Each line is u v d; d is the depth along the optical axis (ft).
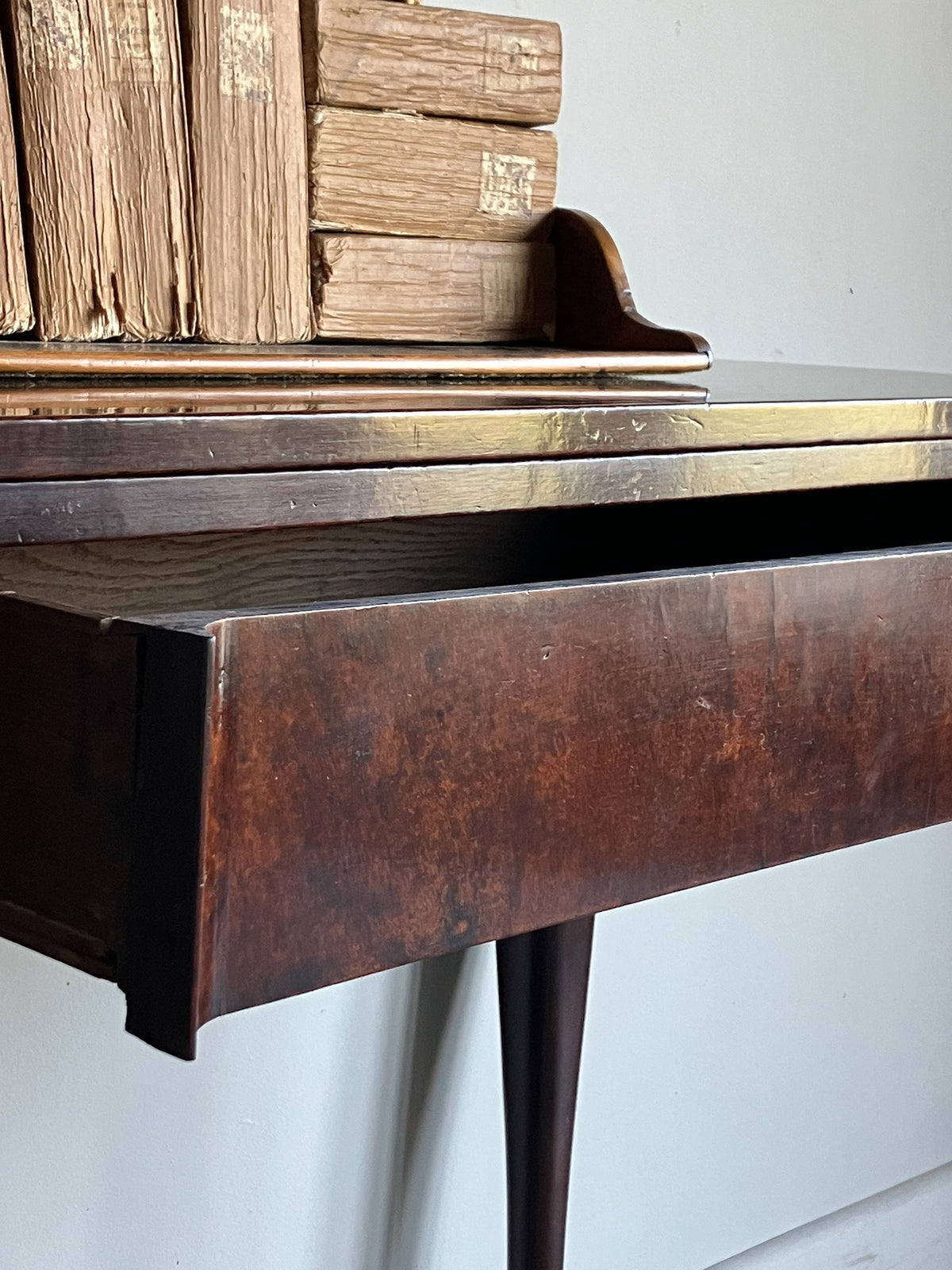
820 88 3.94
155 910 1.16
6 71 1.84
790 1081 4.33
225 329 2.07
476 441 1.67
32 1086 2.89
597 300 2.39
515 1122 3.05
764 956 4.19
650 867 1.53
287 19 2.08
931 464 2.22
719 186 3.75
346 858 1.27
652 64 3.55
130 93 1.94
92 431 1.38
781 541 2.72
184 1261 3.19
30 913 1.25
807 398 2.06
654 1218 4.06
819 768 1.71
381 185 2.23
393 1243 3.56
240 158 2.05
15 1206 2.91
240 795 1.18
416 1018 3.49
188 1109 3.13
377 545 2.54
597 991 3.80
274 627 1.19
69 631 1.19
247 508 1.50
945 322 4.43
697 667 1.55
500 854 1.39
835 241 4.06
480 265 2.36
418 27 2.23
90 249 1.93
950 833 4.65
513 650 1.38
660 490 1.87
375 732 1.28
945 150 4.32
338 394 1.69
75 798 1.20
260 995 1.22
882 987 4.53
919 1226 4.70
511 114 2.38
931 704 1.83
